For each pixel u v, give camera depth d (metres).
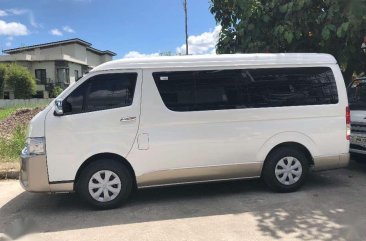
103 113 6.51
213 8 11.32
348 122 7.43
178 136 6.75
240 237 5.33
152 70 6.74
